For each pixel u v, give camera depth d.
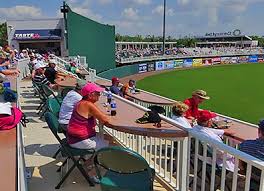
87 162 4.32
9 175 2.10
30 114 7.98
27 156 5.08
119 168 2.88
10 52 14.29
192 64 56.00
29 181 4.18
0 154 2.52
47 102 5.73
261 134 3.49
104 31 29.14
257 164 2.47
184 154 3.58
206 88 26.06
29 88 12.35
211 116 4.21
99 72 28.28
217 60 61.66
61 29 39.66
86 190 3.96
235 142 4.77
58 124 4.68
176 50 70.00
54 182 4.16
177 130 3.59
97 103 5.48
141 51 62.34
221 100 19.53
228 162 3.81
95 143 3.94
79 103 3.91
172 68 50.72
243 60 67.31
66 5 22.19
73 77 9.98
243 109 16.38
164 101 7.91
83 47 25.08
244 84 29.14
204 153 3.27
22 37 39.09
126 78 34.50
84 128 3.90
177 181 3.71
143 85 28.25
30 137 6.11
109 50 30.58
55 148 5.47
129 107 5.08
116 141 5.72
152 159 4.97
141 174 3.12
